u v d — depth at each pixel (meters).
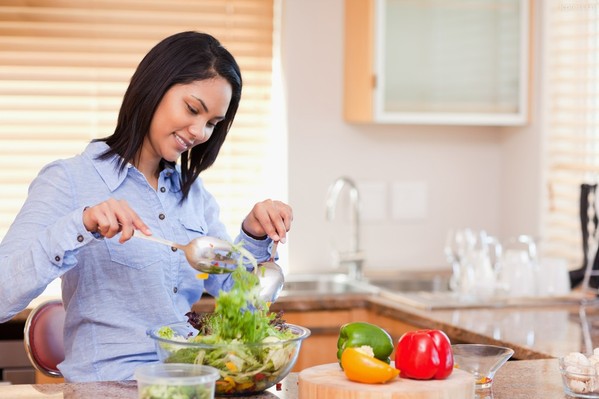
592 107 4.07
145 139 2.34
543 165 4.30
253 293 1.90
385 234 4.48
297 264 4.34
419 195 4.49
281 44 4.32
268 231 2.31
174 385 1.67
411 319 3.36
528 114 4.29
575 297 3.60
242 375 1.86
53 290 4.03
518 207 4.48
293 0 4.27
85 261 2.26
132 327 2.28
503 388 2.08
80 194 2.26
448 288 4.23
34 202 2.21
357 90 4.20
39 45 4.12
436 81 4.15
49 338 2.63
